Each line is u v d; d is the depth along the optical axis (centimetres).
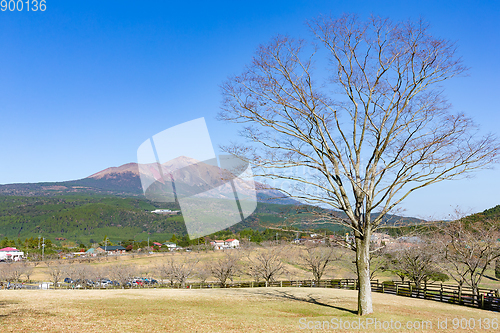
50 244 10850
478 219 2662
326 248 4094
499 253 2392
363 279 1563
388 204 1537
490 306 1969
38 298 1822
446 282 4059
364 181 1527
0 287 4831
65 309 1462
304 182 1512
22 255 8906
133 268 5341
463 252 2483
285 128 1645
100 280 5103
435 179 1499
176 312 1512
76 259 7456
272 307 1772
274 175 1445
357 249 1587
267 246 4178
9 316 1241
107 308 1545
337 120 1641
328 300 2064
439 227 1917
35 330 1030
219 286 4325
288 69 1549
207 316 1432
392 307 1853
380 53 1507
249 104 1562
